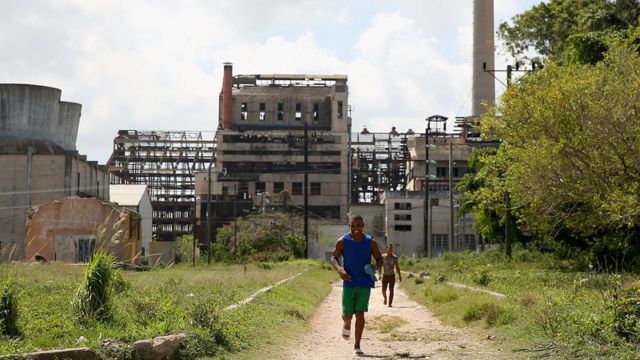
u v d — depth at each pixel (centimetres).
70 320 1106
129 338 970
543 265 3591
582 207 2717
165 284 1991
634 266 2989
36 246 5547
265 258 7738
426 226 6569
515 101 2511
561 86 2350
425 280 3425
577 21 4200
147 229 9162
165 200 13425
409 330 1552
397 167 13012
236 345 1124
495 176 2956
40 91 7906
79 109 8625
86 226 5581
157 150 13325
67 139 8431
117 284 1540
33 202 6962
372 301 2578
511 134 2562
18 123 7806
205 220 11544
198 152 13488
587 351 1013
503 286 2334
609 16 3938
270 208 11150
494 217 5025
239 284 2472
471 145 10200
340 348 1239
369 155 13375
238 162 12975
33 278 2106
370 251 1159
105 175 8425
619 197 2242
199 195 11869
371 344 1303
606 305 1168
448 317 1733
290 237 8644
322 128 13812
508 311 1479
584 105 2312
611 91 2278
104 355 883
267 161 12962
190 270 4334
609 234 3259
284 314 1697
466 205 5419
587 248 3666
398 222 10119
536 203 2667
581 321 1141
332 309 2244
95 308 1141
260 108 13938
